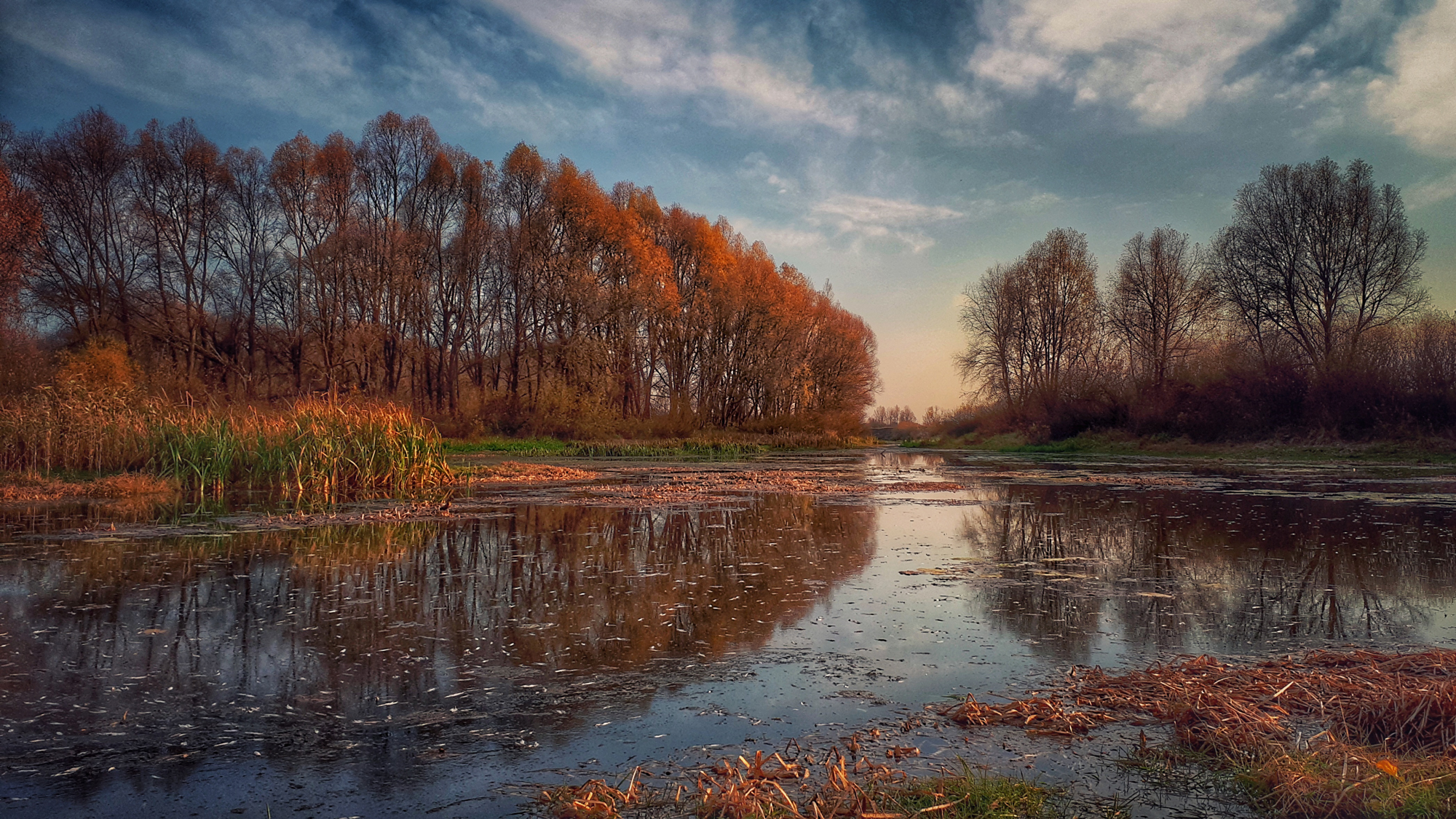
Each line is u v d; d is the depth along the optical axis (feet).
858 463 97.35
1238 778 10.98
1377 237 114.21
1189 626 19.74
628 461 96.43
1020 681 15.60
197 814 10.16
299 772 11.49
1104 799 10.41
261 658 17.26
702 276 148.97
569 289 122.21
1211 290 132.57
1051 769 11.43
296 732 13.12
